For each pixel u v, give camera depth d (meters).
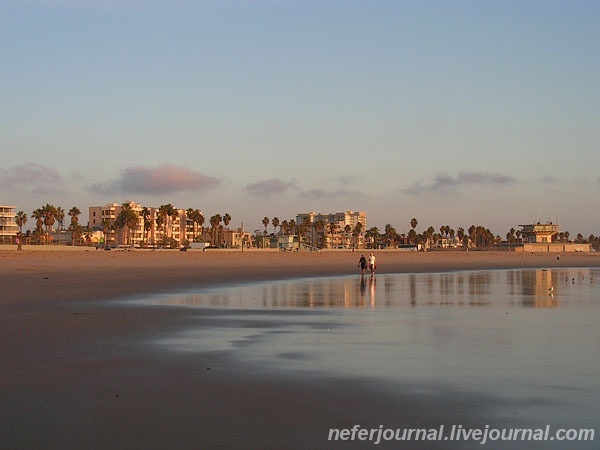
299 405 11.02
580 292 39.97
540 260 130.25
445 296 36.31
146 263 85.56
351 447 8.93
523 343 18.08
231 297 34.84
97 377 13.20
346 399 11.45
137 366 14.40
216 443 9.06
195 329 20.88
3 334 18.92
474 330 20.95
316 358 15.55
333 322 23.20
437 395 11.77
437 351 16.66
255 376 13.38
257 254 129.62
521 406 11.04
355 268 82.56
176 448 8.85
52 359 15.10
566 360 15.37
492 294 37.97
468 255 158.38
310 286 45.38
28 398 11.44
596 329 21.25
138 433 9.48
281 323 22.81
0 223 188.75
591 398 11.61
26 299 31.25
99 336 18.91
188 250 147.12
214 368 14.23
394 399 11.47
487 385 12.60
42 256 94.56
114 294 35.41
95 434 9.43
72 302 30.05
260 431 9.59
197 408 10.80
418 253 165.62
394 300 33.41
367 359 15.43
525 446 9.02
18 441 9.12
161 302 31.03
